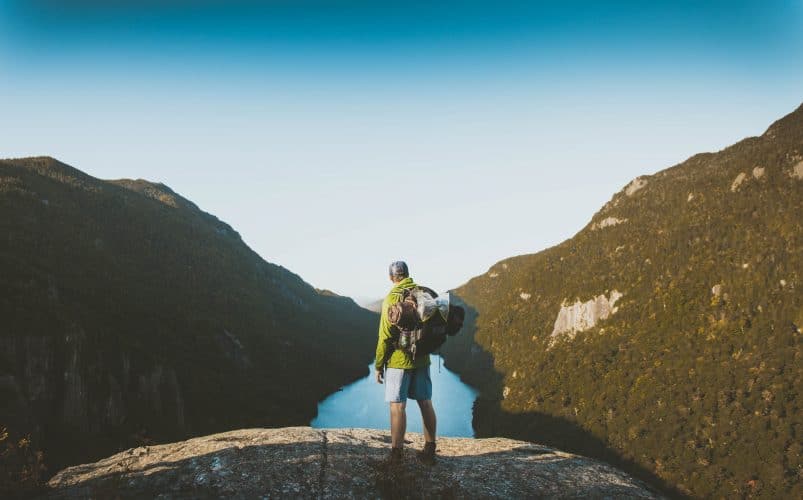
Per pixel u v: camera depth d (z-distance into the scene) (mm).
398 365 5520
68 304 132875
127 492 5121
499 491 5379
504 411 124188
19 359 91812
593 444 98125
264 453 6047
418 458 5820
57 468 78750
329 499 4945
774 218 139500
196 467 5633
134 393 111750
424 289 5461
